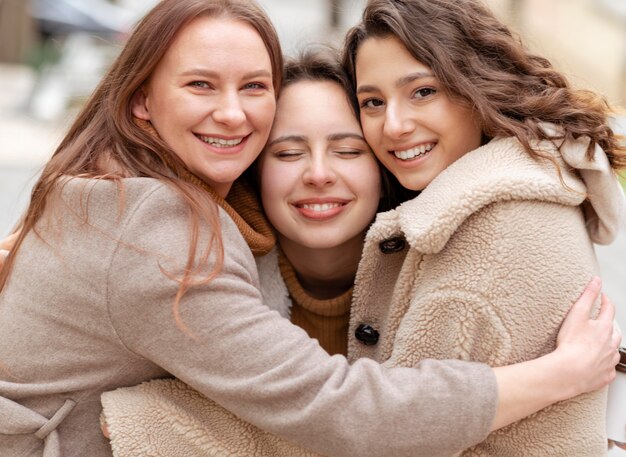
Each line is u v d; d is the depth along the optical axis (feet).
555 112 5.61
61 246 5.18
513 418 4.96
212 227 5.08
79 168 5.44
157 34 5.40
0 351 5.41
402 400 4.82
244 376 4.89
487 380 4.94
